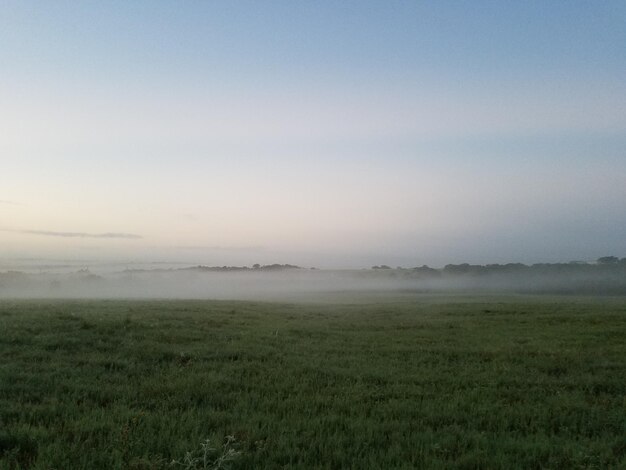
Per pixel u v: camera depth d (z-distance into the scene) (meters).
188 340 17.17
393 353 16.12
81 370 11.98
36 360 12.95
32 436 7.23
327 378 12.22
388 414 9.38
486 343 18.41
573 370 13.80
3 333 15.50
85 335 16.14
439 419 9.12
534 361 14.88
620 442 7.90
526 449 7.53
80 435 7.48
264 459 6.92
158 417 8.48
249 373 12.66
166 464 6.43
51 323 17.81
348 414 9.45
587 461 7.09
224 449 6.93
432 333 21.05
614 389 11.79
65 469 6.24
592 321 25.62
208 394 10.36
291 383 11.55
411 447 7.55
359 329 22.36
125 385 10.78
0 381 10.43
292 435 7.82
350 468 6.77
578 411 9.77
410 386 11.55
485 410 9.62
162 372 12.31
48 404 9.10
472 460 7.02
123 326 18.33
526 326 23.67
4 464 6.30
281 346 16.98
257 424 8.33
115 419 8.41
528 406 10.01
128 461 6.55
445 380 12.27
